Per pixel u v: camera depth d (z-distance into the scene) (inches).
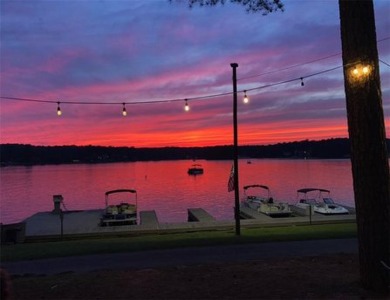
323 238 601.9
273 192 2770.7
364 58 283.1
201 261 437.4
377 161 284.4
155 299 281.1
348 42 289.1
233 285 308.7
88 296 294.0
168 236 762.8
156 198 2603.3
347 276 325.4
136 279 339.9
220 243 568.4
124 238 760.3
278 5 374.6
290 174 4596.5
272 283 310.2
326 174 4480.8
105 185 3833.7
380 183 285.3
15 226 813.9
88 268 427.8
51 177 5216.5
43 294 302.4
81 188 3550.7
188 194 2832.2
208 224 1013.2
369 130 284.2
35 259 497.4
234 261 418.9
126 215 1253.1
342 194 2568.9
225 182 3919.8
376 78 284.8
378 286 282.7
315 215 1220.5
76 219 1250.0
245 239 601.9
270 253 478.6
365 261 289.0
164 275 351.6
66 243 680.4
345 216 1159.6
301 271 347.9
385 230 285.1
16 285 330.6
